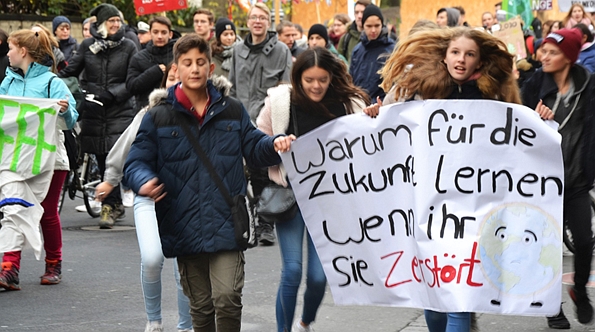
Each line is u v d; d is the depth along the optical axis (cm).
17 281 858
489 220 552
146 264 614
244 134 565
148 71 1250
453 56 559
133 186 537
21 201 840
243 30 2908
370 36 1165
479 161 555
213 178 549
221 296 547
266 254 1043
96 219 1341
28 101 853
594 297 826
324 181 593
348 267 595
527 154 555
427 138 561
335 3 2998
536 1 2231
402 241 577
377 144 580
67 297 833
